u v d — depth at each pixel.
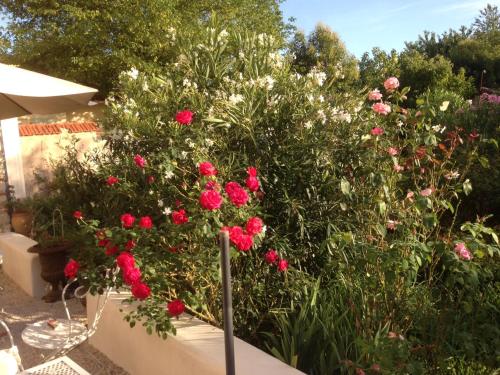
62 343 2.88
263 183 3.43
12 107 5.13
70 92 3.75
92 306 3.80
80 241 4.52
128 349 3.35
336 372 2.67
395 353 2.19
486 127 5.67
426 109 3.06
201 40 4.02
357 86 4.15
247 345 2.67
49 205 6.32
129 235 2.99
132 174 3.66
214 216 2.83
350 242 2.79
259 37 4.12
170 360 2.84
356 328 2.79
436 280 2.99
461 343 2.45
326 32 24.47
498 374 2.39
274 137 3.54
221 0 12.46
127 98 4.05
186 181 3.29
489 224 4.77
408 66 18.09
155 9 11.19
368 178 3.12
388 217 3.04
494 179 4.62
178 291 3.27
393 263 2.54
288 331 3.00
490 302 2.69
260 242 3.10
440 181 3.87
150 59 12.03
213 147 3.48
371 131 3.20
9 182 7.92
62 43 11.98
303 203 3.42
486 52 24.48
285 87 3.65
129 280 2.66
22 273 5.31
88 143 9.73
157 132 3.61
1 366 2.39
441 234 3.60
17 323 4.39
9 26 13.05
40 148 9.38
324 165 3.43
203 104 3.58
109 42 11.95
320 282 3.41
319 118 3.47
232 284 3.15
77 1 11.90
